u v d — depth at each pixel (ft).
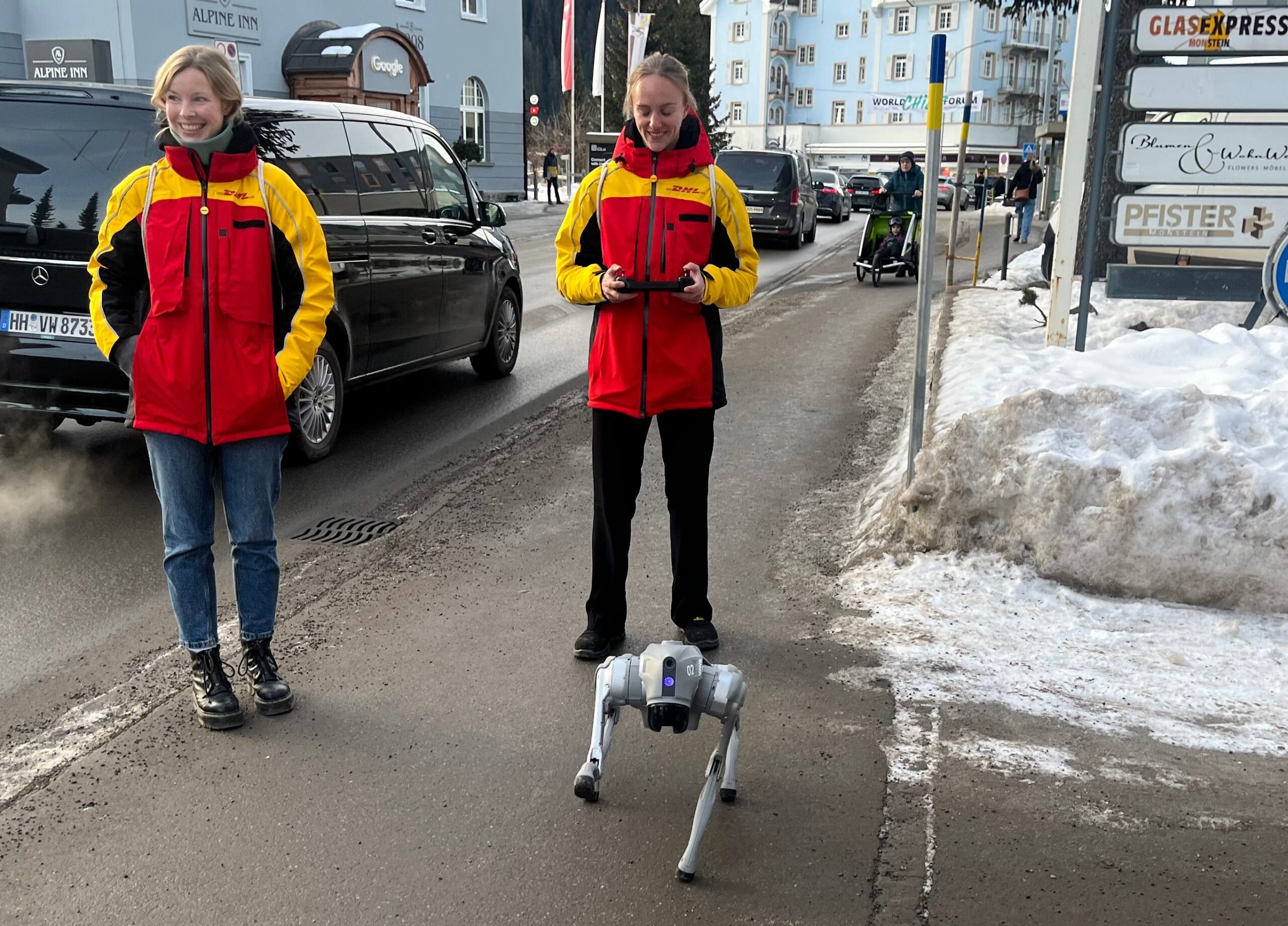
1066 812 9.84
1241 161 22.29
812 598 14.61
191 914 8.45
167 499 11.27
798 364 31.53
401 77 88.53
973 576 14.69
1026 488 14.58
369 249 22.24
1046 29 238.27
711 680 9.01
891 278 53.52
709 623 13.30
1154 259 34.55
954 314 33.30
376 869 9.03
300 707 11.80
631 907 8.57
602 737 9.63
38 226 18.62
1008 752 10.80
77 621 14.01
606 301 12.29
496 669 12.71
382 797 10.09
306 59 82.99
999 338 25.53
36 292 18.78
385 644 13.41
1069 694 11.91
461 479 20.51
